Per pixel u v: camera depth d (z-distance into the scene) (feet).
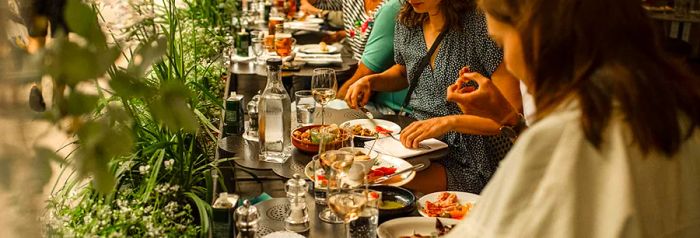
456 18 8.66
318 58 13.28
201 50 12.59
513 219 3.41
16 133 3.28
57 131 3.35
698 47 17.98
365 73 11.71
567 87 3.41
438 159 7.69
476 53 8.69
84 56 3.07
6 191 3.35
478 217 3.59
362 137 8.16
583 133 3.30
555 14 3.40
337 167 5.42
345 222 5.35
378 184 6.48
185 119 3.47
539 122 3.47
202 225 6.30
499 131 7.71
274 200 6.25
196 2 14.56
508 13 3.62
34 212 3.46
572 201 3.25
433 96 9.23
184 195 7.14
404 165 7.22
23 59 3.22
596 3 3.37
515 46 3.66
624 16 3.40
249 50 13.98
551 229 3.29
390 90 10.12
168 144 7.51
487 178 8.10
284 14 19.29
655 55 3.45
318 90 8.50
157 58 3.50
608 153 3.29
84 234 6.00
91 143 3.20
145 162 7.59
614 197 3.23
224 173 7.25
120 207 6.39
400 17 9.42
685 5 18.22
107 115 3.44
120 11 5.42
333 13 19.70
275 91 7.34
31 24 3.37
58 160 3.42
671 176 3.40
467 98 7.47
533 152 3.39
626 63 3.35
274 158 7.36
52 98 3.19
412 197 6.23
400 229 5.67
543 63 3.45
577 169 3.28
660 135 3.26
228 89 10.28
